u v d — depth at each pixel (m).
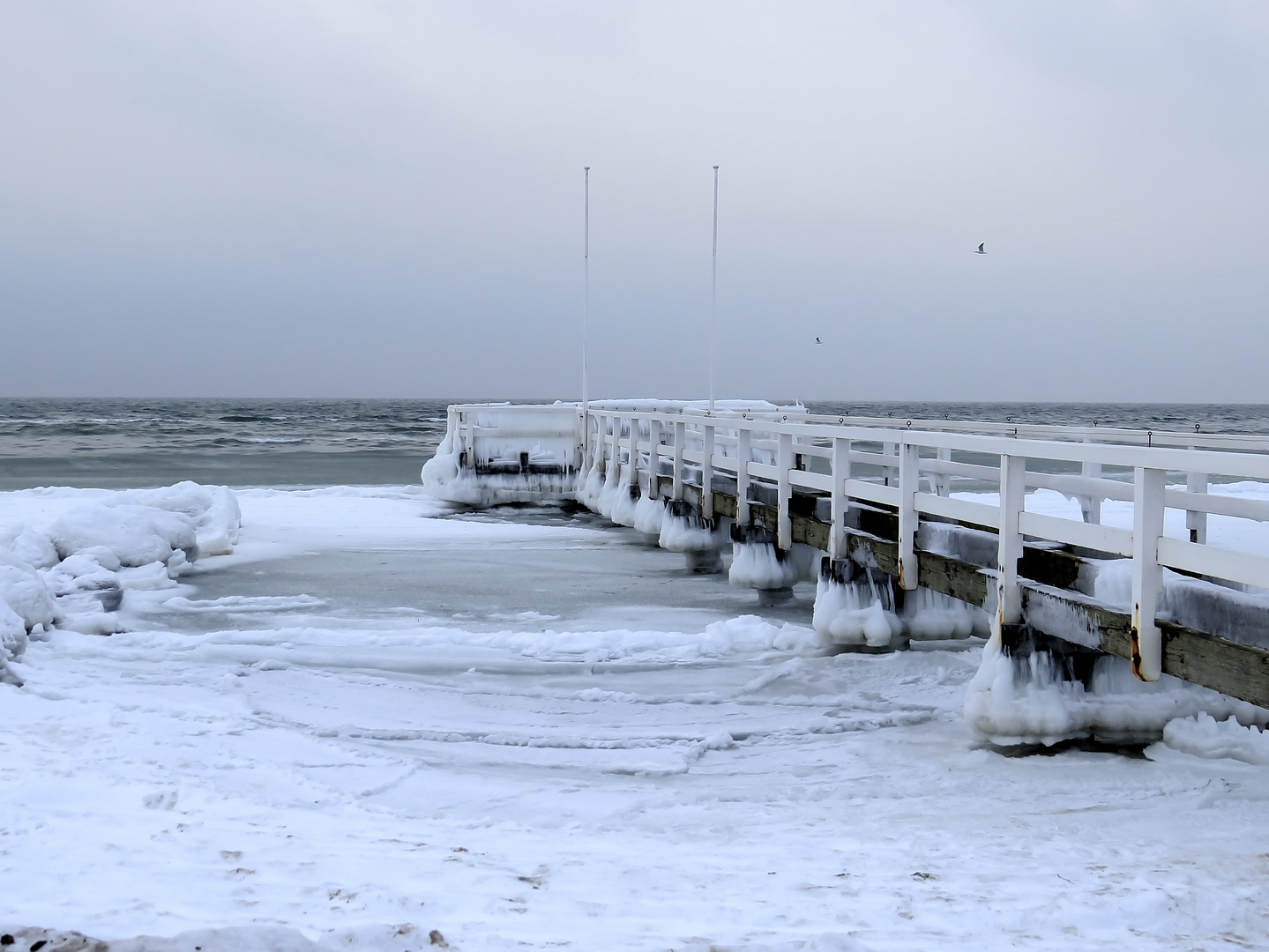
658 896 3.72
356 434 72.06
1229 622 5.14
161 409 162.25
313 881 3.76
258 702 7.43
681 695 7.68
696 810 5.27
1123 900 3.68
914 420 13.88
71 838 4.19
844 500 8.90
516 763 6.23
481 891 3.72
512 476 21.88
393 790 5.65
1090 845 4.52
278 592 11.73
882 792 5.62
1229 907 3.64
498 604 11.17
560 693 7.79
